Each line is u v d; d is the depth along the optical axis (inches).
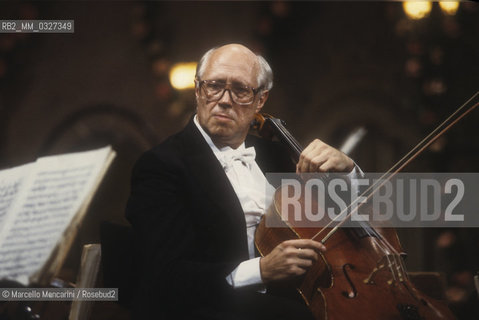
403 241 984.3
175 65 1119.6
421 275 284.2
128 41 1162.6
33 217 196.5
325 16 1103.6
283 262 211.3
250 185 260.7
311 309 226.4
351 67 1091.3
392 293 225.0
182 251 229.1
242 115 258.1
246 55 262.7
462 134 1000.2
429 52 1016.9
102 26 1171.3
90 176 200.4
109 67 1162.0
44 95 1163.3
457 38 1010.1
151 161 244.8
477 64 1003.3
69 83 1165.7
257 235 248.2
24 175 206.7
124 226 251.4
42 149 1154.7
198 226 239.0
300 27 1106.1
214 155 252.7
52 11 1167.6
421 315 216.7
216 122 254.4
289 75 1107.9
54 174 202.8
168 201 235.9
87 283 241.9
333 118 1092.5
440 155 997.8
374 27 1088.2
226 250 237.6
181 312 226.8
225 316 225.8
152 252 227.3
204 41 1130.7
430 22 1019.3
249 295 235.8
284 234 241.0
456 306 266.4
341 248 244.8
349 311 212.7
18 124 1160.2
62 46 1170.0
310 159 258.5
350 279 227.6
